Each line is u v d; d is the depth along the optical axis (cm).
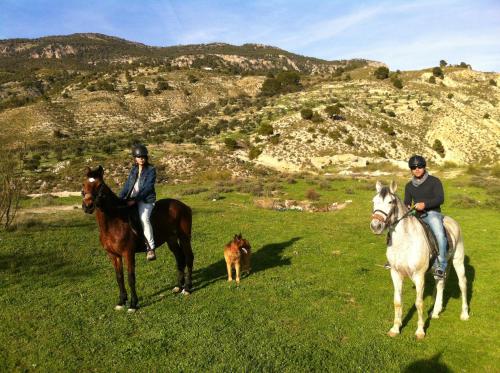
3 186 1556
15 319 775
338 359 624
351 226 1592
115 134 9406
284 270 1075
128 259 805
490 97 11706
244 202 2278
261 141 6694
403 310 814
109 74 16362
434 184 704
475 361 627
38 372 598
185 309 821
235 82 15588
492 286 924
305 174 3994
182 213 920
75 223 1684
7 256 1191
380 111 9294
